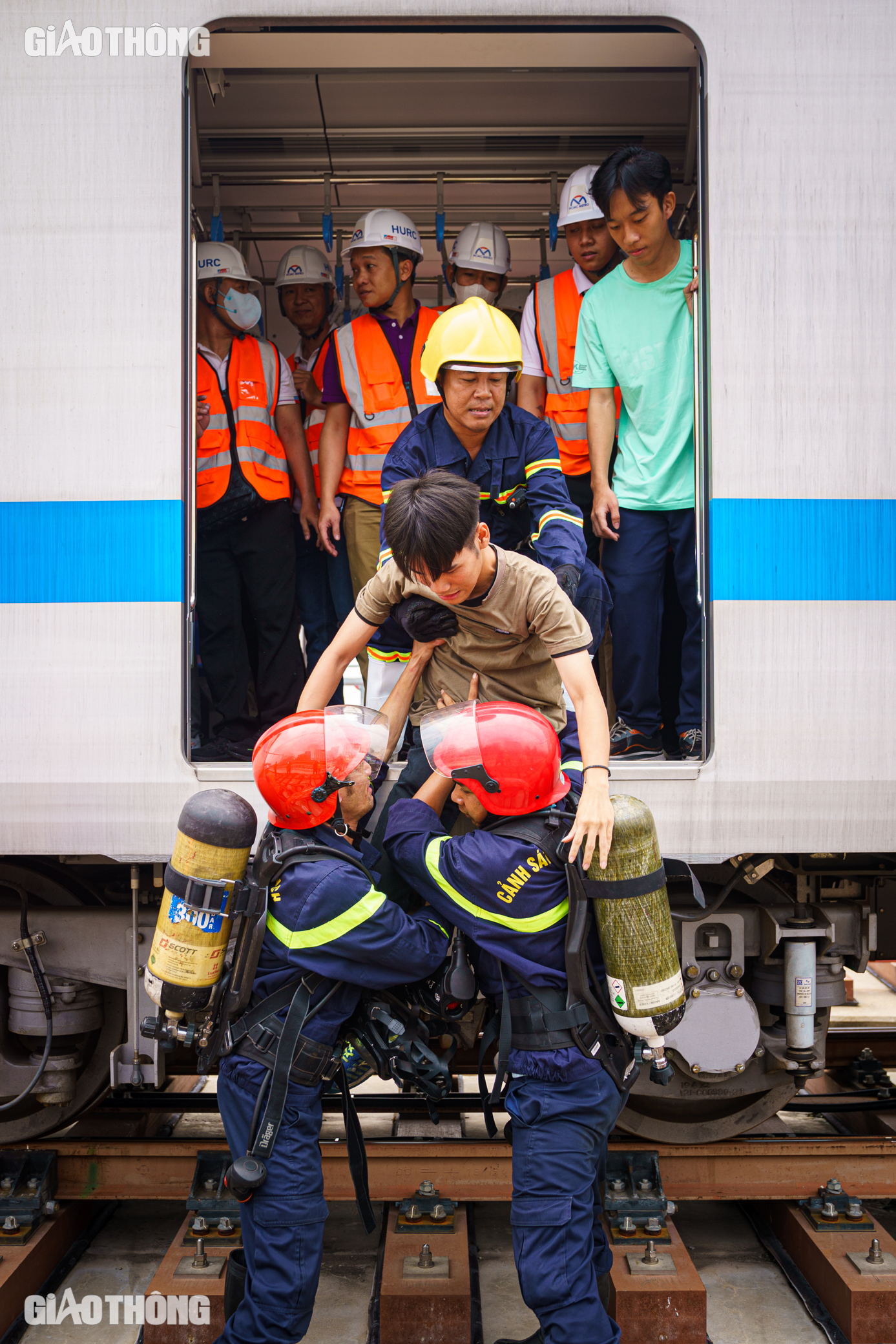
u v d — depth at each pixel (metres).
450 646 3.99
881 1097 5.94
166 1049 3.73
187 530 4.28
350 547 6.05
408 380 5.89
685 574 5.45
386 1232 4.67
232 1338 3.44
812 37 4.30
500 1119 5.89
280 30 4.35
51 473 4.28
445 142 6.78
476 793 3.51
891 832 4.39
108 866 5.33
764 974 4.95
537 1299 3.37
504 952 3.45
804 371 4.34
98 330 4.26
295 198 7.37
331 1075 3.58
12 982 4.89
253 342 6.04
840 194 4.32
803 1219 4.79
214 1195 4.69
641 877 3.42
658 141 6.80
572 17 4.21
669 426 5.20
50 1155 4.85
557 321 5.88
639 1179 4.79
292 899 3.48
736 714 4.32
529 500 4.45
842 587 4.36
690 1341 4.20
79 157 4.24
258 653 6.73
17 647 4.30
